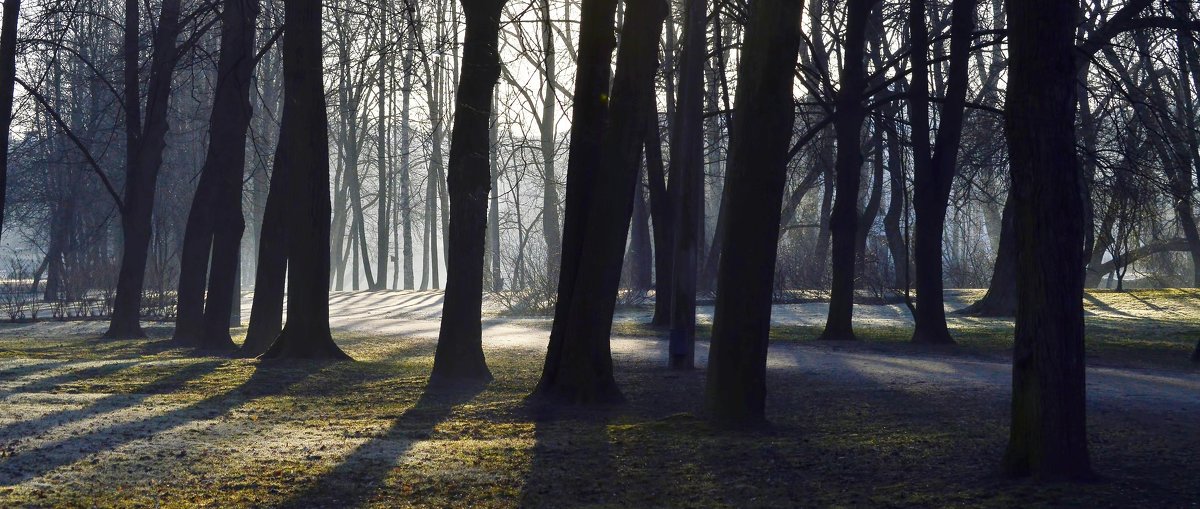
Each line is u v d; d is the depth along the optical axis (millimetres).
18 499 7715
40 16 21734
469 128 16141
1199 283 46812
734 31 34062
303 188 19078
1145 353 22031
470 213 16266
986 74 41781
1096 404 13062
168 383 15312
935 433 10625
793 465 9070
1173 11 24719
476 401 13953
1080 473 7828
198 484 8430
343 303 50188
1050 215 7668
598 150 13828
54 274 47125
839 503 7668
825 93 28234
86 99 48188
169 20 25641
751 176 10820
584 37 13758
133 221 27766
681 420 11570
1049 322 7773
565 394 13680
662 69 32875
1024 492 7465
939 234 24688
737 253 10992
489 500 8078
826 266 48344
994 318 35188
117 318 27859
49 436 10266
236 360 18953
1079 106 31609
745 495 8047
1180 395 14219
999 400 13648
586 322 13617
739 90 10875
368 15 21578
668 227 30797
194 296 25406
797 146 25578
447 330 16328
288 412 12820
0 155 18719
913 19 24641
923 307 24719
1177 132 29969
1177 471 8211
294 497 8086
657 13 13156
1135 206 28172
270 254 21797
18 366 17281
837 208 26156
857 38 25438
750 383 11195
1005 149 31750
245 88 23875
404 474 8938
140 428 10922
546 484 8586
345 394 14641
